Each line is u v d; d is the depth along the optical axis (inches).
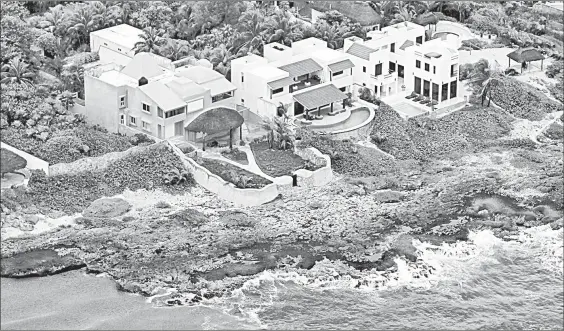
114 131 7229.3
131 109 7185.0
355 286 5866.1
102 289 5748.0
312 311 5654.5
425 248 6230.3
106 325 5447.8
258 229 6323.8
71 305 5605.3
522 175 7101.4
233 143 7209.6
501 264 6122.1
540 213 6643.7
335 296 5782.5
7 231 6166.3
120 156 6811.0
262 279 5880.9
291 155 7106.3
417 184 6939.0
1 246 6028.5
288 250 6146.7
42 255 5969.5
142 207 6476.4
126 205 6466.5
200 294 5728.3
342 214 6530.5
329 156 7071.9
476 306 5748.0
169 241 6156.5
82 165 6683.1
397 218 6525.6
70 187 6550.2
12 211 6289.4
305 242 6230.3
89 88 7263.8
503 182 7003.0
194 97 7185.0
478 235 6382.9
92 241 6107.3
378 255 6117.1
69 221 6294.3
